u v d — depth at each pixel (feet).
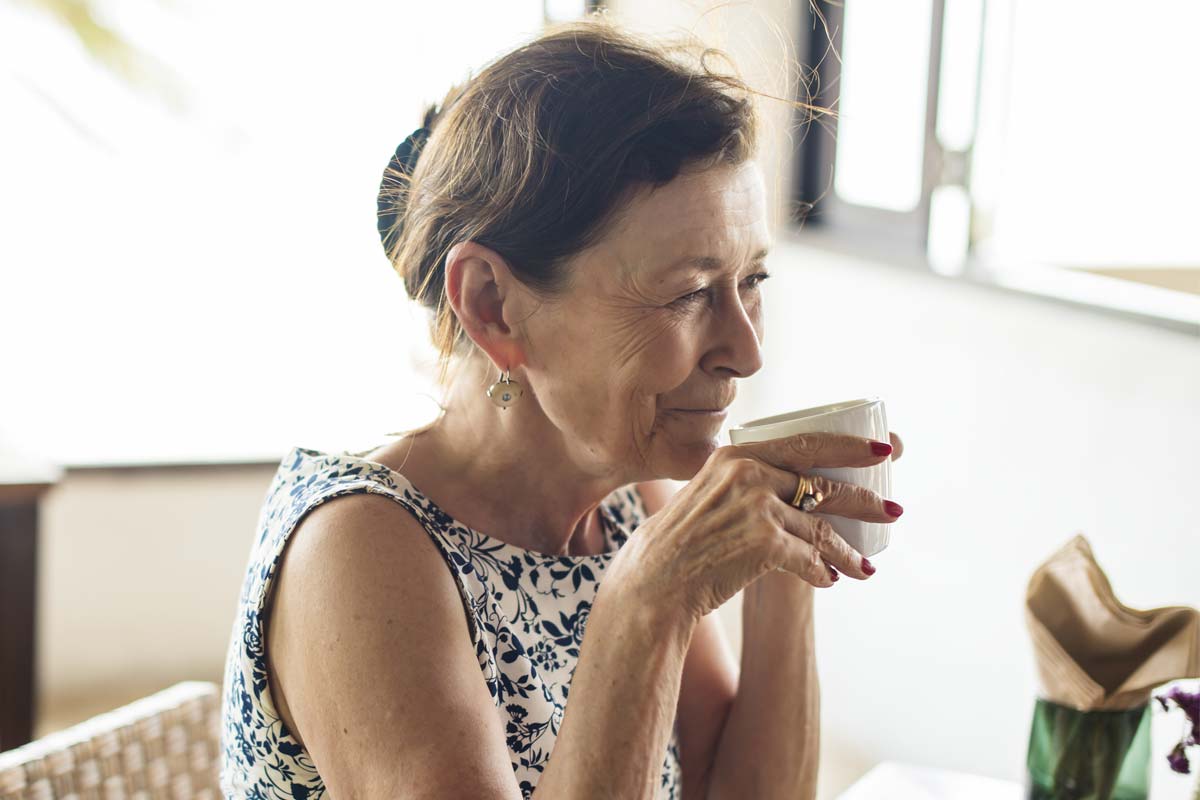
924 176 10.14
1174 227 9.05
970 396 9.12
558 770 2.70
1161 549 7.81
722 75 3.01
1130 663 3.52
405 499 3.22
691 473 3.14
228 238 11.14
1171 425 7.70
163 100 10.54
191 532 10.23
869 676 9.72
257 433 10.49
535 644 3.38
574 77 2.97
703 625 4.02
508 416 3.29
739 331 3.04
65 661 10.13
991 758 8.84
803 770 3.84
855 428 2.82
